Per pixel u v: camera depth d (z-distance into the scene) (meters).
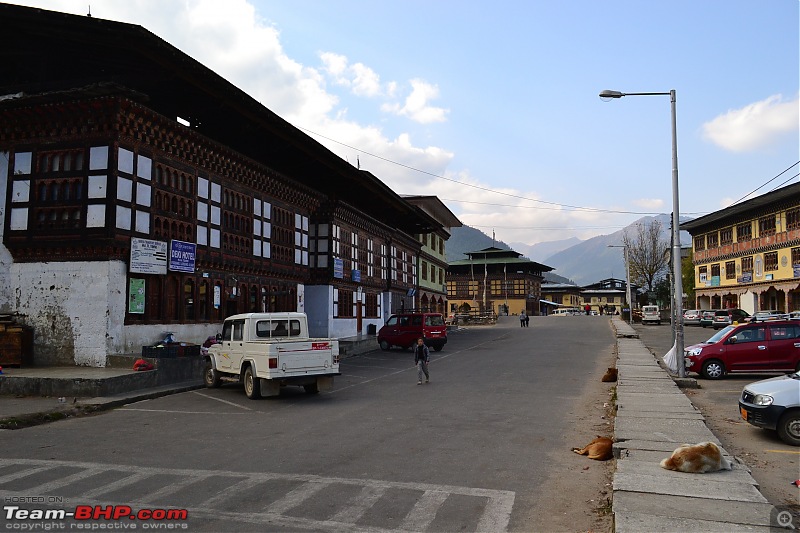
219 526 6.28
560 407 14.26
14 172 19.16
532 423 12.21
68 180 18.59
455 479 8.07
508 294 105.69
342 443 10.32
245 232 25.67
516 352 30.75
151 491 7.54
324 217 34.09
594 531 6.23
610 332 47.12
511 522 6.46
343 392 17.11
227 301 24.31
